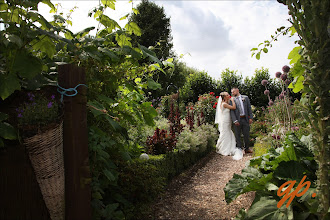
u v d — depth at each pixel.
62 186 1.80
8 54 1.76
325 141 1.79
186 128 6.39
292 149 2.58
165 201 3.50
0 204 1.71
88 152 2.09
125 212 2.61
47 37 2.00
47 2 2.08
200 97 10.58
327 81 1.73
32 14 1.82
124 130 2.94
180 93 12.70
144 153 4.19
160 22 16.36
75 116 1.85
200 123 8.12
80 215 1.84
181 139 5.39
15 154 1.73
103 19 2.55
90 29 2.46
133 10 2.85
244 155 7.10
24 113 1.62
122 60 2.74
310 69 1.78
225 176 4.92
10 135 1.57
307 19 1.75
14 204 1.73
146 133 5.07
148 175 3.10
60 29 2.11
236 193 2.62
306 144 2.70
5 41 1.71
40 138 1.62
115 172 2.59
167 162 4.32
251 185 2.47
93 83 2.61
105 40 2.48
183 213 3.14
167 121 6.57
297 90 2.25
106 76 2.66
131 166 3.13
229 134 7.33
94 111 2.15
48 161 1.69
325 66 1.73
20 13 1.87
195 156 6.10
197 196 3.76
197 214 3.11
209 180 4.67
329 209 1.80
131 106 3.08
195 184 4.40
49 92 1.91
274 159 2.76
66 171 1.83
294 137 2.78
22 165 1.73
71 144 1.83
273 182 2.40
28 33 1.83
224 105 7.30
